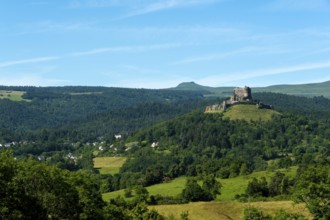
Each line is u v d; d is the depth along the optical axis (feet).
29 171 257.14
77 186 285.02
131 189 634.02
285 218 269.85
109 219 293.02
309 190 271.49
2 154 268.41
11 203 243.40
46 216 261.44
